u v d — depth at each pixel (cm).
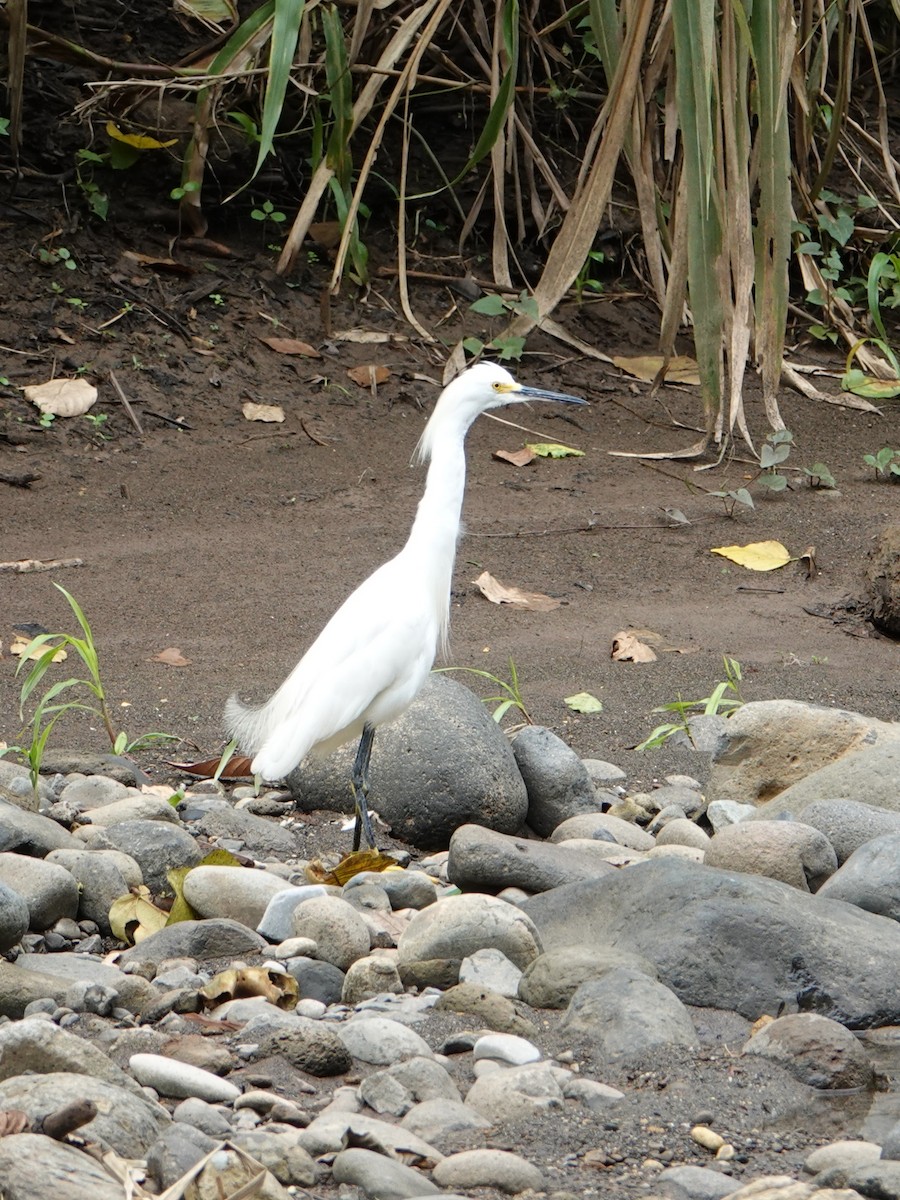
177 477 1402
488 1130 464
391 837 808
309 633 1095
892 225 1942
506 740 838
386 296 1772
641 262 1900
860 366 1803
